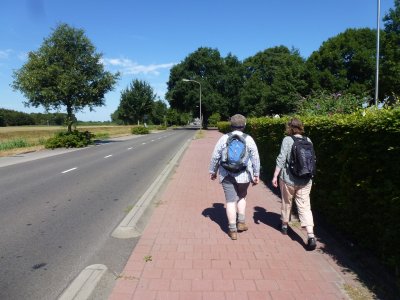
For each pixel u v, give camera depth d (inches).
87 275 173.9
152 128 3097.9
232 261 190.2
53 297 159.3
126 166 610.9
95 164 642.2
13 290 165.6
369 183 182.9
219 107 2950.3
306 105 544.4
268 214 282.0
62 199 351.3
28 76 1130.0
